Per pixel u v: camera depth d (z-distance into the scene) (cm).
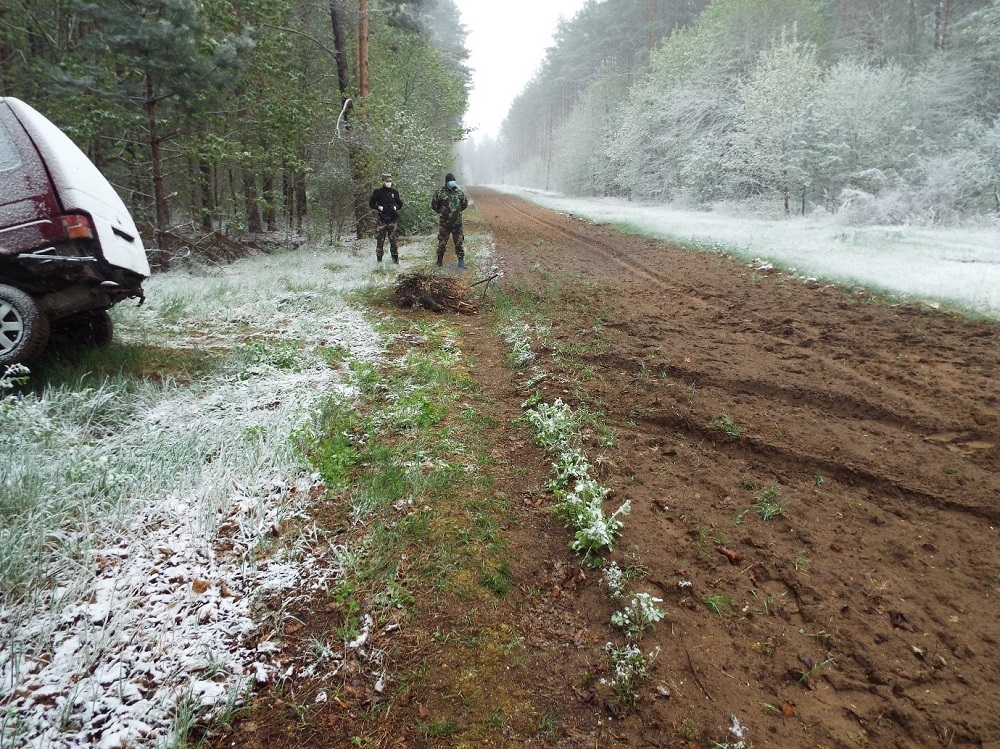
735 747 191
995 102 2025
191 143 1108
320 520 307
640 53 4159
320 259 1239
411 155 1590
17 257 398
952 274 878
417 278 848
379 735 195
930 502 329
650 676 218
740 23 2795
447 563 277
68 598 237
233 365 513
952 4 2620
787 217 2123
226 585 255
